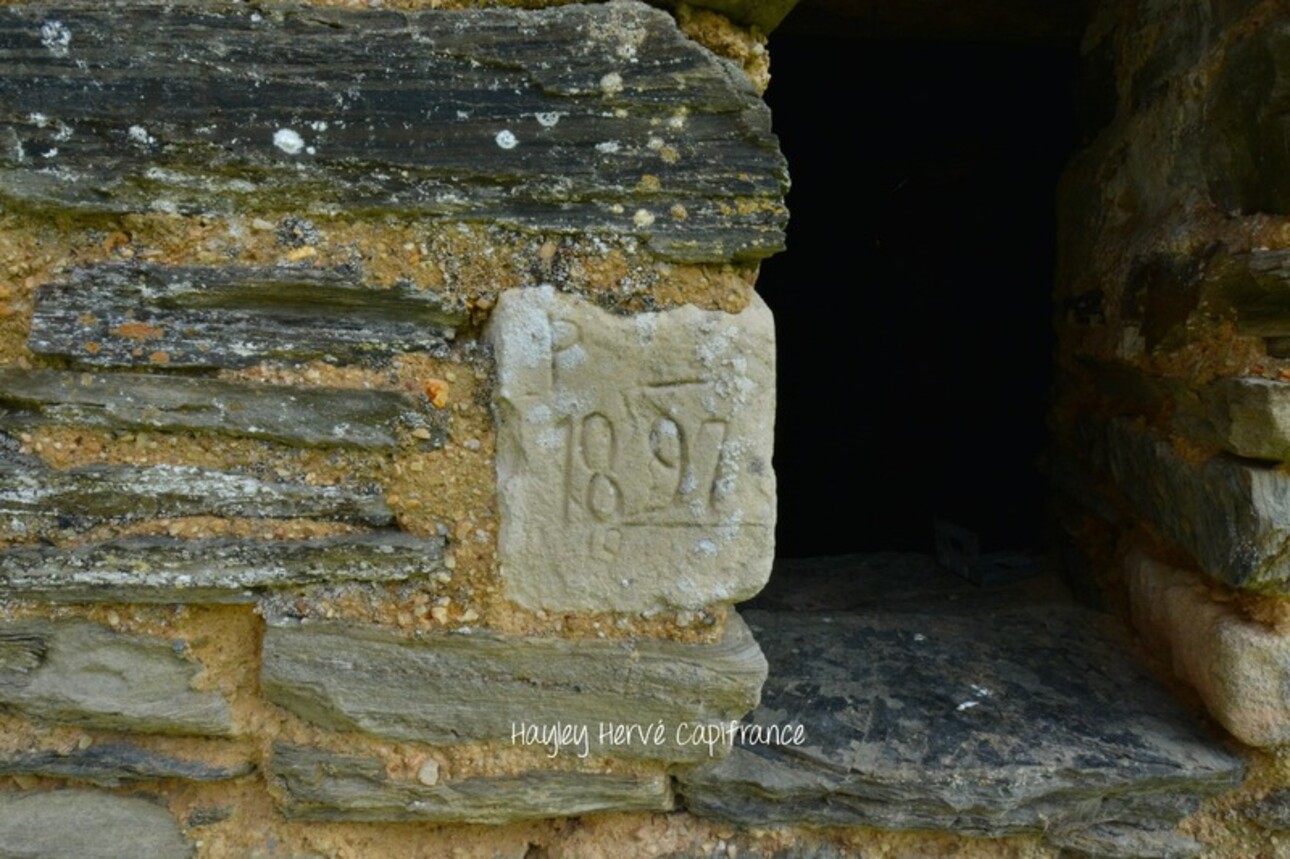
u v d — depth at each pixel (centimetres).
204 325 145
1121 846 183
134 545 147
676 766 171
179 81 140
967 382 321
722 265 151
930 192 330
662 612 159
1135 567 219
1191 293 187
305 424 148
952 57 310
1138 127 217
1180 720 194
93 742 156
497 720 160
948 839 182
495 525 154
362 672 156
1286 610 177
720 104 146
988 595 260
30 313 143
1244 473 173
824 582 274
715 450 153
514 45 142
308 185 143
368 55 141
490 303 149
